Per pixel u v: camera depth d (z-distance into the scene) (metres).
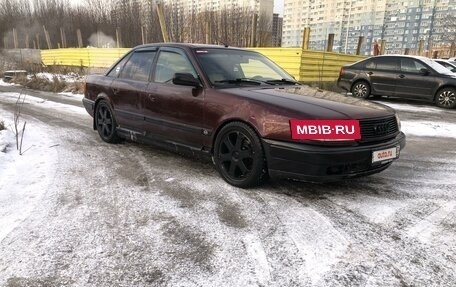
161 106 4.44
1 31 39.56
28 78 15.67
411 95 10.70
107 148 5.35
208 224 3.01
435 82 10.21
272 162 3.43
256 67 4.69
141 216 3.14
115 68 5.51
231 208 3.31
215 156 3.95
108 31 34.31
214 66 4.25
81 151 5.14
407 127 7.48
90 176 4.11
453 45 26.73
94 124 5.88
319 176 3.24
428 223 3.09
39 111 8.66
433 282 2.29
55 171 4.23
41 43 36.53
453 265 2.48
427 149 5.75
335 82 13.29
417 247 2.71
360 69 11.60
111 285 2.24
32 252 2.57
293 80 4.77
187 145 4.25
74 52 19.89
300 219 3.10
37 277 2.31
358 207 3.37
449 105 10.05
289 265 2.45
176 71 4.41
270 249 2.64
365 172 3.45
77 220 3.05
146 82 4.74
